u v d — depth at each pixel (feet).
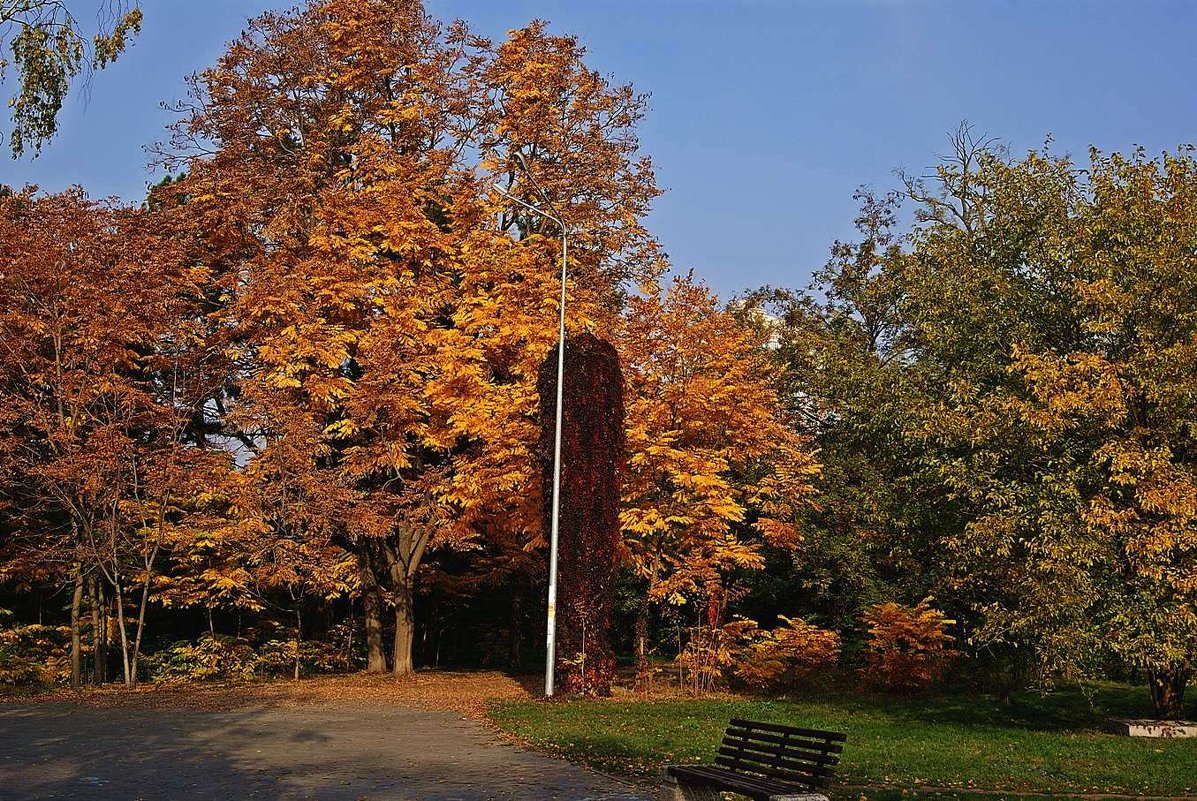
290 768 45.39
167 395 92.17
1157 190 65.10
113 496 85.71
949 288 71.82
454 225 102.78
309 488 90.43
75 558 87.66
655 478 88.79
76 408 84.38
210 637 102.47
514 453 85.92
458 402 88.38
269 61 101.81
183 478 88.07
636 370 89.61
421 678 100.58
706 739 55.26
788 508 95.91
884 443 79.51
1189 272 60.95
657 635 127.65
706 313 89.97
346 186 100.53
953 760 50.34
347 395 91.61
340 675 106.73
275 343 91.04
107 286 83.92
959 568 69.00
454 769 45.52
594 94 106.11
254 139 103.24
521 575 122.52
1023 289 68.59
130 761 46.98
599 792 40.09
